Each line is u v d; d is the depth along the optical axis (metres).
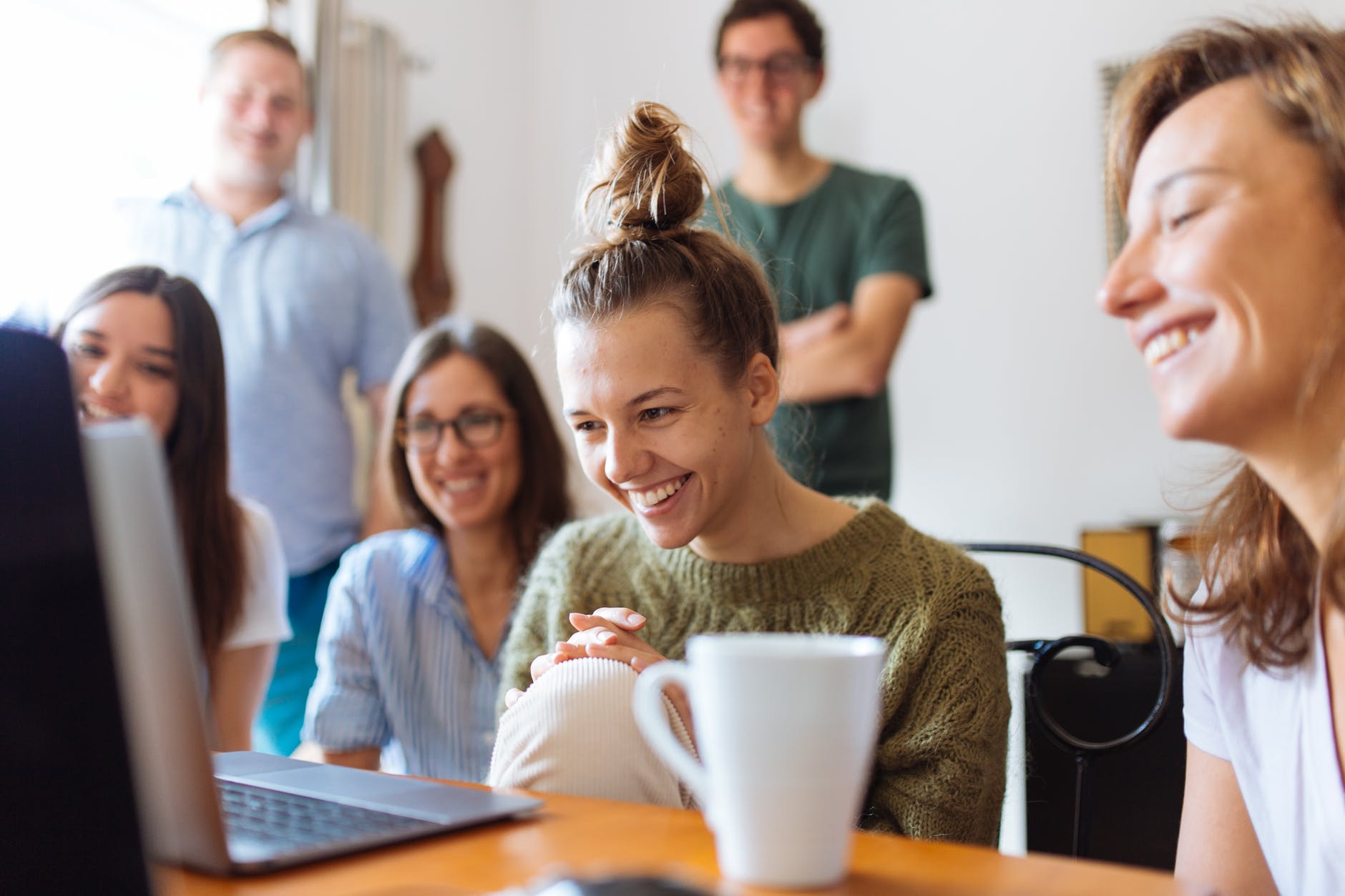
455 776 1.62
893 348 2.39
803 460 2.22
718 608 1.15
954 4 3.41
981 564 1.12
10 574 0.49
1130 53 3.20
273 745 2.34
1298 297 0.61
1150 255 0.65
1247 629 0.79
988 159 3.36
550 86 4.04
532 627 1.27
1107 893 0.53
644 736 0.79
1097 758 1.15
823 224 2.50
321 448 2.54
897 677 1.06
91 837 0.49
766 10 2.48
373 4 3.47
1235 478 0.83
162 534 0.53
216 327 1.66
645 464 1.01
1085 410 3.22
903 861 0.58
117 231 2.62
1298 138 0.61
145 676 0.55
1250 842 0.86
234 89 2.53
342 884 0.56
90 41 2.91
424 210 3.61
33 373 0.50
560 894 0.44
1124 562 2.63
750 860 0.53
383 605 1.65
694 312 1.01
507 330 3.96
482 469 1.66
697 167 1.10
